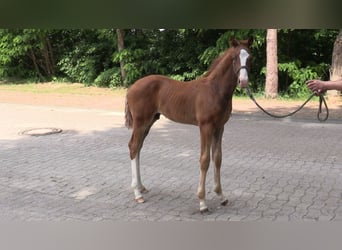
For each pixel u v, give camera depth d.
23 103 14.30
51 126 10.20
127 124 5.49
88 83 19.16
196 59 16.89
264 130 9.58
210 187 5.79
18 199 5.38
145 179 6.13
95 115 11.80
